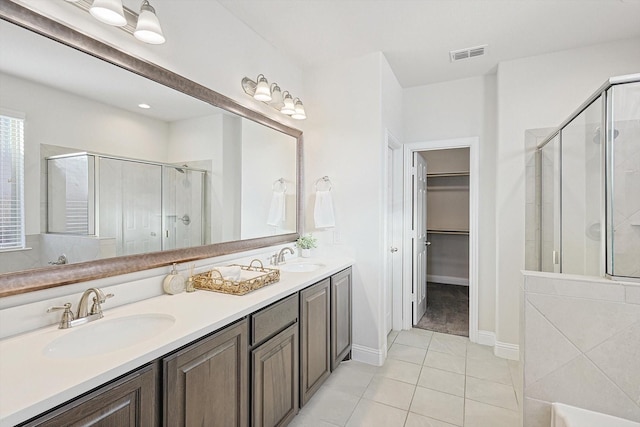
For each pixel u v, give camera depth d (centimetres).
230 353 144
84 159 140
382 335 281
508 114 291
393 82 317
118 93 153
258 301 160
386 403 218
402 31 244
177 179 183
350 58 287
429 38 254
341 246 291
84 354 124
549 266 252
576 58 271
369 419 201
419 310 385
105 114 148
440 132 339
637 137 153
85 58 139
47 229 127
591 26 237
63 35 130
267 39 255
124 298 154
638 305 142
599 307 147
